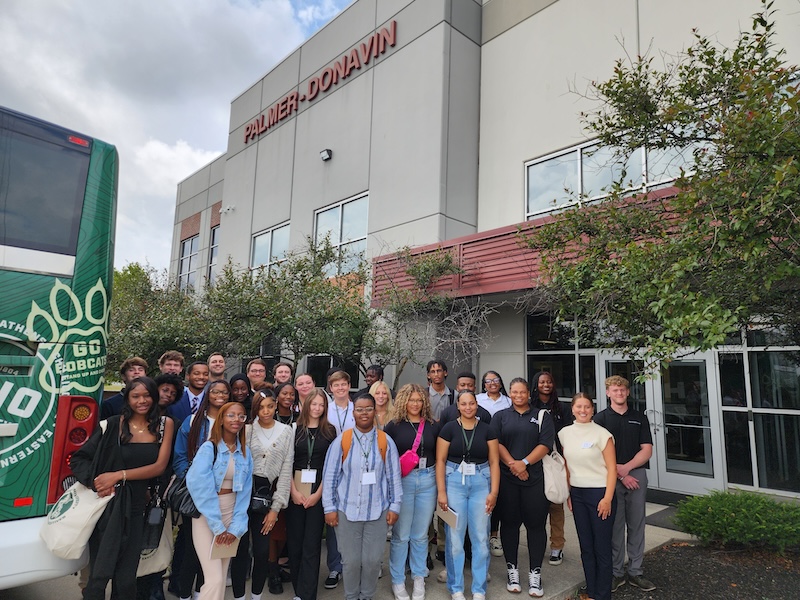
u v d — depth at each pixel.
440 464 4.62
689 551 5.77
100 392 4.04
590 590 4.61
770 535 5.38
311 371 13.05
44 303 3.82
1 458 3.54
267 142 16.03
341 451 4.25
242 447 3.87
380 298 9.70
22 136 3.93
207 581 3.64
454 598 4.48
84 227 4.07
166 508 3.98
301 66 15.01
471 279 9.02
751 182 3.59
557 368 9.60
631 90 5.38
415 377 10.12
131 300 13.15
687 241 3.88
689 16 8.74
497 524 5.74
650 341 3.89
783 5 7.76
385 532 4.25
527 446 4.76
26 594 4.54
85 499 3.52
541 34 10.75
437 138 10.84
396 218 11.44
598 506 4.54
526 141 10.68
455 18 11.39
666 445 8.41
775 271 3.68
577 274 4.84
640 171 8.84
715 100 5.09
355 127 12.90
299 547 4.33
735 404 7.83
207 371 5.21
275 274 9.57
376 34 12.65
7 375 3.63
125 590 3.61
